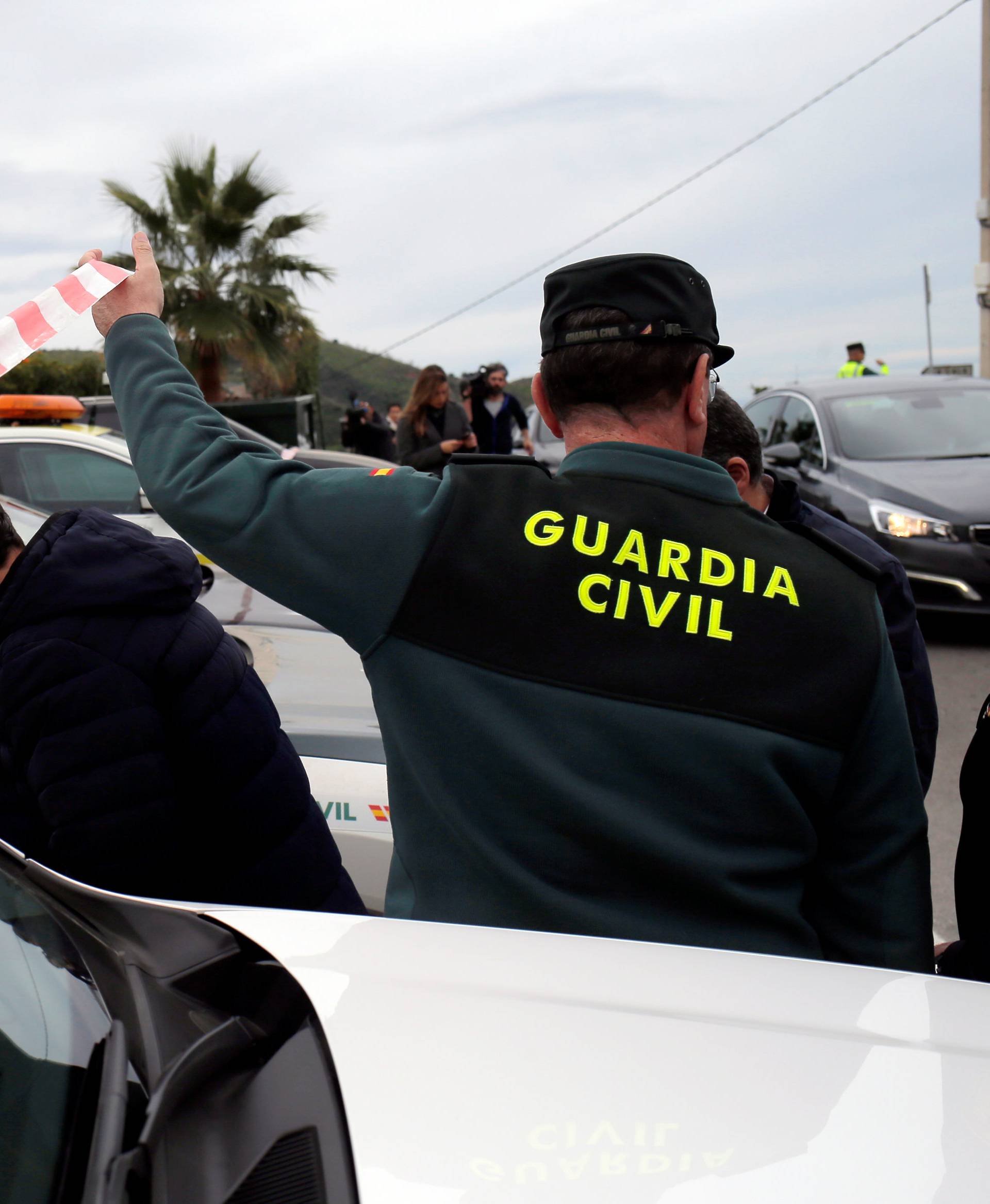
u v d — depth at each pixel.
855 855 1.28
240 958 1.21
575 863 1.16
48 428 5.64
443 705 1.17
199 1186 0.89
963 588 6.25
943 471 6.77
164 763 1.69
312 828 1.94
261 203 16.59
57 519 1.73
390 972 1.17
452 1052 1.05
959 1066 1.07
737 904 1.18
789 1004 1.14
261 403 11.14
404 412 7.61
